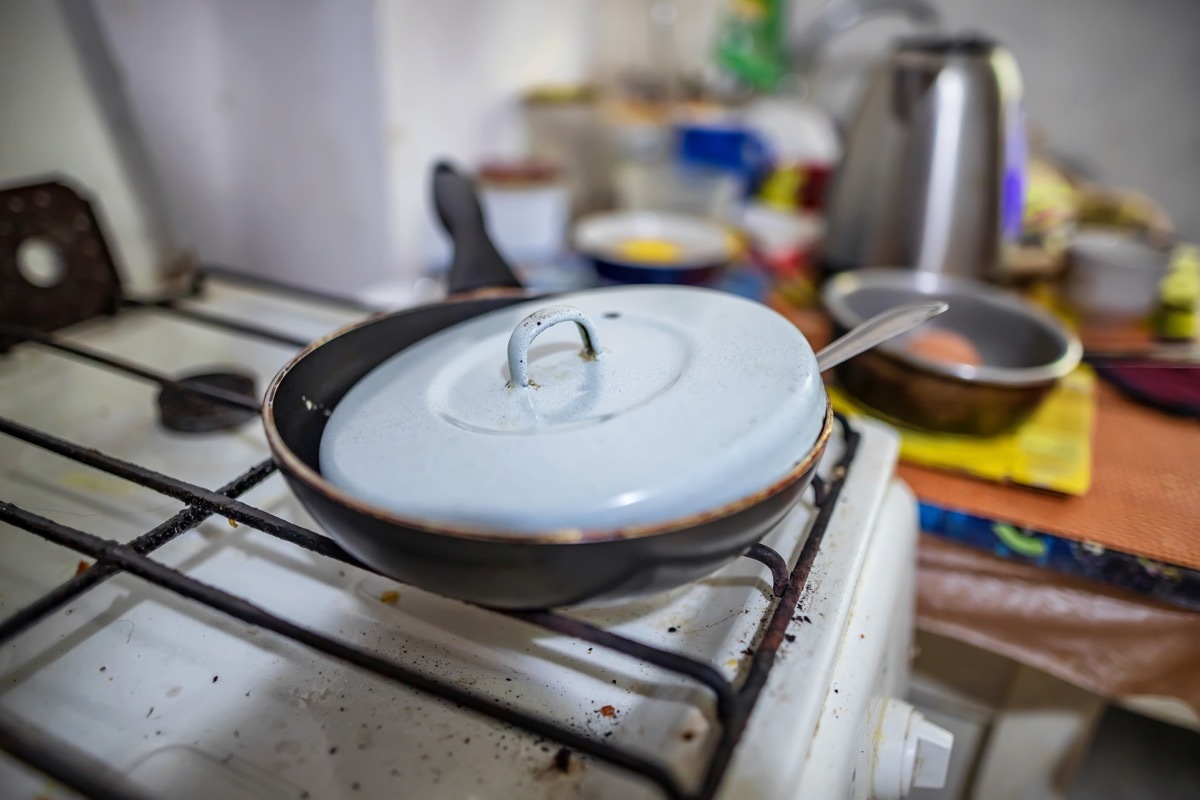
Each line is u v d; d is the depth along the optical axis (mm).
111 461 363
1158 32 1096
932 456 533
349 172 781
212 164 800
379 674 274
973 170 705
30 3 604
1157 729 964
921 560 529
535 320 307
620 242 844
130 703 306
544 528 244
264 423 289
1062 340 555
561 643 340
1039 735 580
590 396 300
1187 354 707
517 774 281
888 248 744
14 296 583
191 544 395
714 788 242
